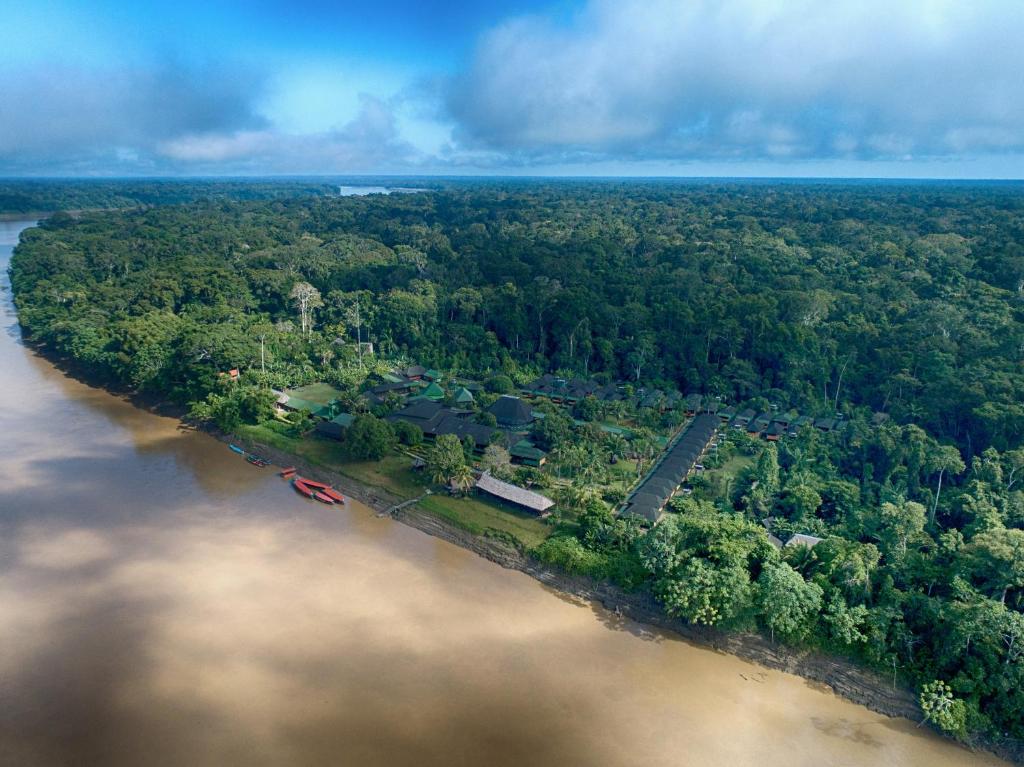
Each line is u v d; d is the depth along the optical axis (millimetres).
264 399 112625
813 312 134500
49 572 72500
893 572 63062
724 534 67250
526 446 101688
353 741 51438
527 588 73062
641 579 69625
